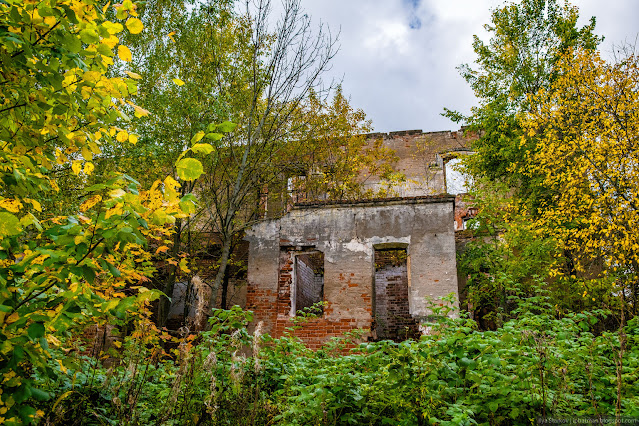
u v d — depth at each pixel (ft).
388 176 58.65
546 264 39.75
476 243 42.45
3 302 8.71
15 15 8.95
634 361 16.51
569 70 41.11
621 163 35.94
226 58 41.55
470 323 18.66
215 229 47.11
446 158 64.90
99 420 12.87
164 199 9.64
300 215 39.40
